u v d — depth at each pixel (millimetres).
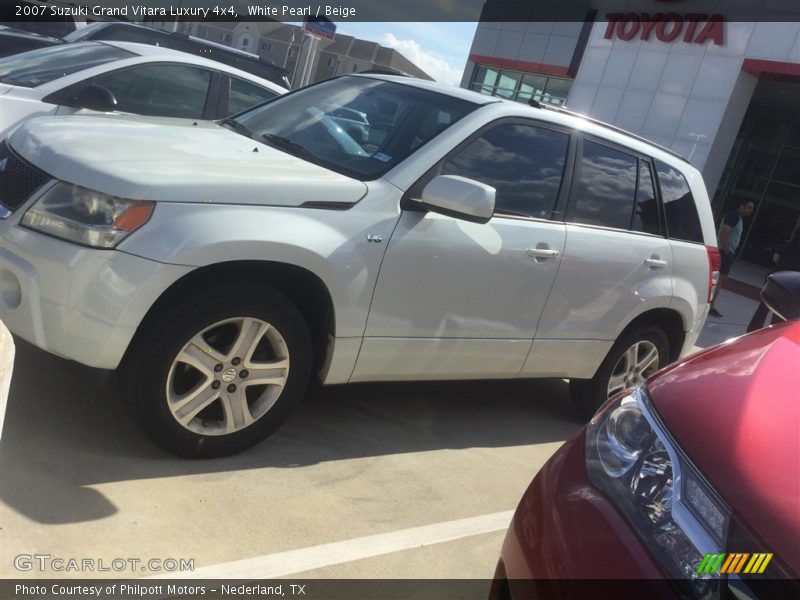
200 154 3547
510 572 2105
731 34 20312
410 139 3955
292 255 3275
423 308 3807
